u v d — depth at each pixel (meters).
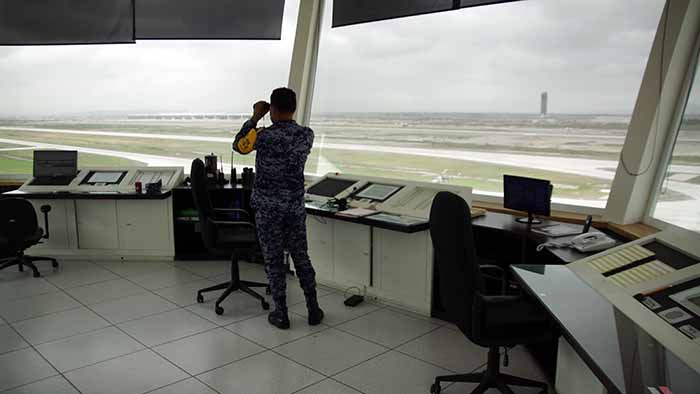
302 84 5.12
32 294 4.22
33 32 5.09
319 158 5.48
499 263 3.78
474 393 2.57
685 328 1.52
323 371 2.95
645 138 3.28
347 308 3.91
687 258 1.89
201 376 2.88
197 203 3.73
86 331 3.48
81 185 5.16
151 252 5.21
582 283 2.09
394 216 3.76
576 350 1.52
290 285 4.50
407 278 3.81
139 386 2.76
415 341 3.35
